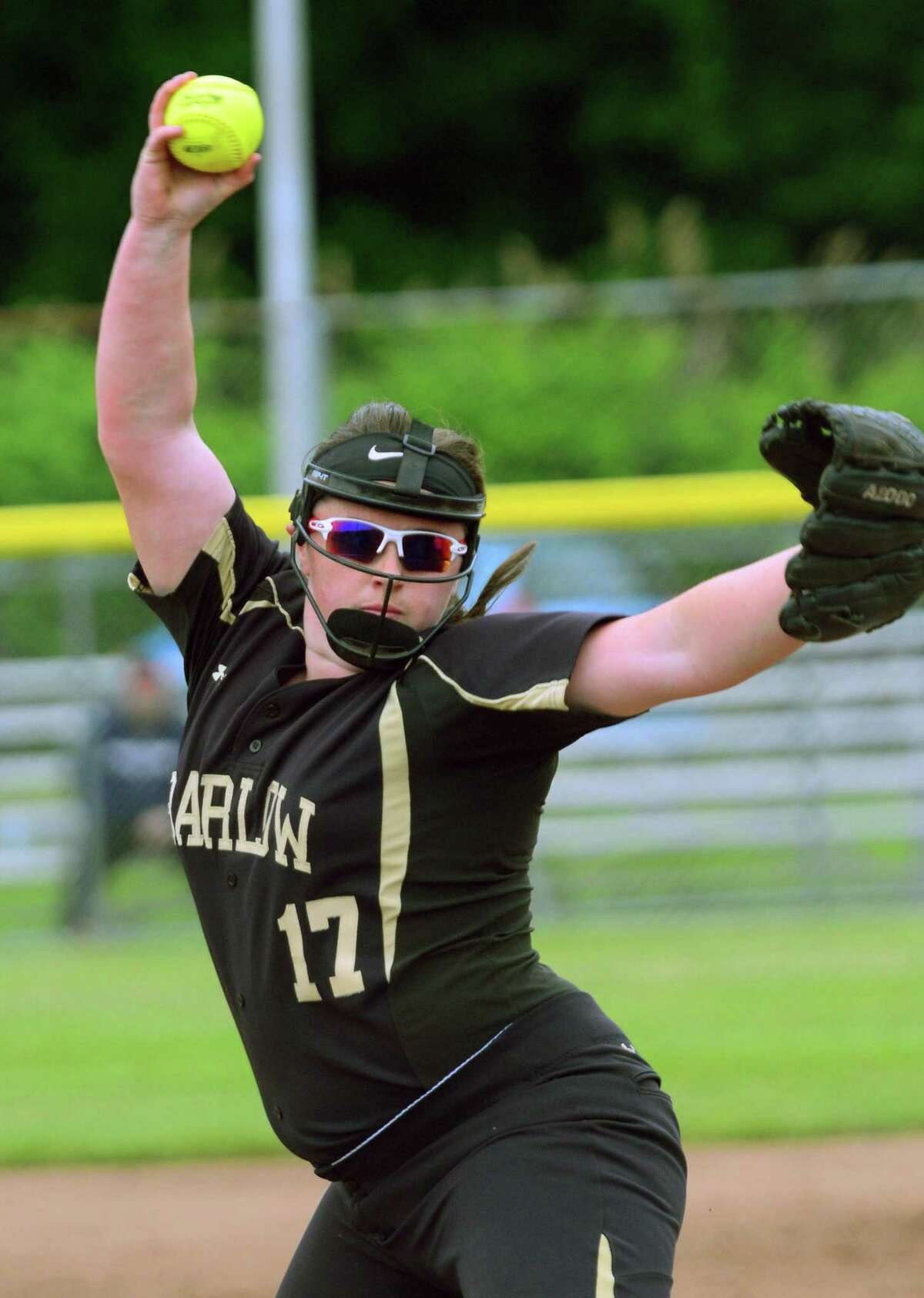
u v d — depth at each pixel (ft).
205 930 33.94
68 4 225.56
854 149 222.28
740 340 168.14
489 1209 30.35
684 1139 73.15
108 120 227.20
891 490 26.32
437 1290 33.58
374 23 225.76
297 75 137.69
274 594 34.30
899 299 165.78
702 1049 85.25
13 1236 63.67
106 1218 65.72
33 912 125.29
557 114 228.63
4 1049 90.74
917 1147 71.82
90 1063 87.51
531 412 163.53
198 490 34.76
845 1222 62.75
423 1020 31.22
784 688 127.34
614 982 100.42
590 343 166.61
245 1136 75.51
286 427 137.69
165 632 129.08
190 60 224.94
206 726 33.60
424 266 222.69
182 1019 96.58
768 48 224.12
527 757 31.37
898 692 127.13
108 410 34.37
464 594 33.55
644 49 225.97
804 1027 89.20
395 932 31.17
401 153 228.43
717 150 221.66
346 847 31.12
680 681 29.43
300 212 139.03
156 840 122.52
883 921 118.93
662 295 166.09
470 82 226.17
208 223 214.90
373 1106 31.81
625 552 127.13
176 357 34.37
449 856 31.30
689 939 114.11
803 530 26.73
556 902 125.18
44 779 127.03
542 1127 31.12
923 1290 55.77
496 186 230.07
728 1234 61.77
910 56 222.69
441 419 35.47
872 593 26.99
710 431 163.02
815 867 125.70
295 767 31.68
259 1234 63.57
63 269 221.46
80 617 127.95
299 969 31.60
